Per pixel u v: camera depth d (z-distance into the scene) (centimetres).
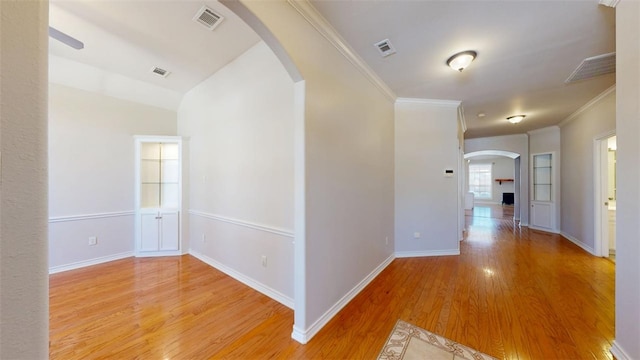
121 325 212
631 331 156
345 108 249
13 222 41
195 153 395
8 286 41
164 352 181
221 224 336
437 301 252
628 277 158
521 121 532
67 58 306
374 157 314
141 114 407
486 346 185
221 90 332
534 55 260
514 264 358
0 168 39
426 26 216
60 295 265
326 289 219
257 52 273
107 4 210
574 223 480
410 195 395
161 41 266
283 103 248
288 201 245
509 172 1195
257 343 191
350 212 258
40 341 44
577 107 432
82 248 351
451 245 404
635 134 149
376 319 221
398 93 367
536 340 190
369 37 231
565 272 325
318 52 210
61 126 337
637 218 149
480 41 237
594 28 214
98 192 366
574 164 479
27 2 43
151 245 395
